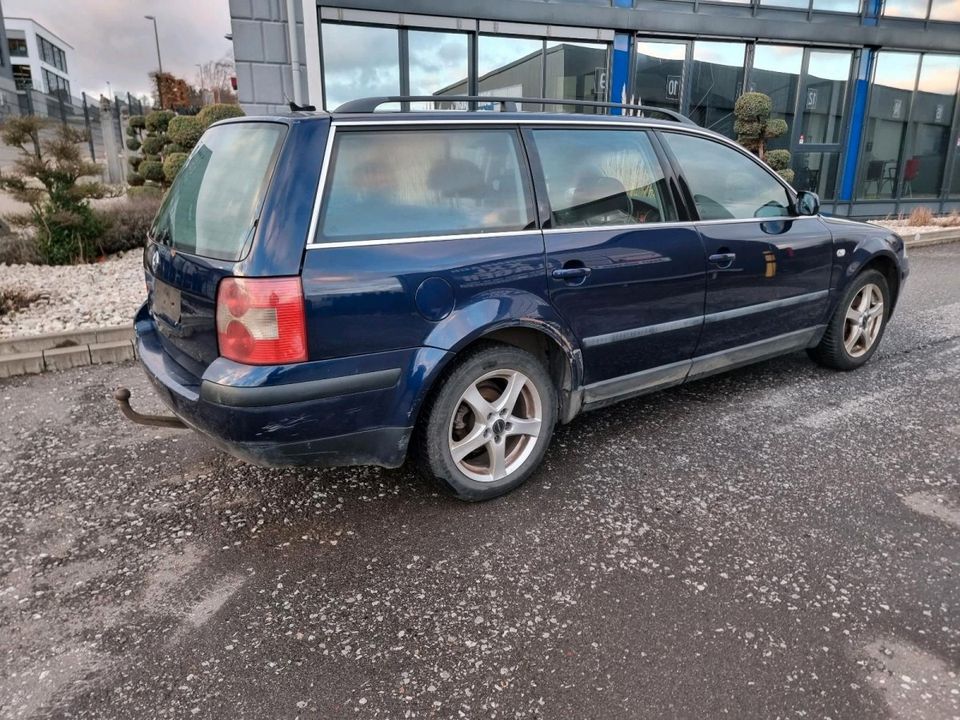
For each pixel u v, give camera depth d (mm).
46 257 8461
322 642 2205
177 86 27312
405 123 2738
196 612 2357
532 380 3059
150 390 4445
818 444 3578
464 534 2801
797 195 4152
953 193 14242
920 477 3219
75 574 2570
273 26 8961
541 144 3088
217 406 2398
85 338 5215
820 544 2695
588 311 3127
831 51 12297
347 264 2475
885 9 12359
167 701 1975
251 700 1976
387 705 1951
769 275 3867
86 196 8742
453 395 2812
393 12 9344
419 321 2627
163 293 2916
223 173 2760
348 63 9398
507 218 2912
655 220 3412
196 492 3164
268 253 2361
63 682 2049
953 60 13305
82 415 4047
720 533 2775
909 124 13344
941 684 2002
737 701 1946
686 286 3479
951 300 6871
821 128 12727
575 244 3055
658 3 10891
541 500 3055
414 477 3283
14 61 59094
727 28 11250
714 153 3773
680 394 4332
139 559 2658
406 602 2391
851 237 4340
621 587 2447
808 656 2111
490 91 10266
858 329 4594
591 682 2021
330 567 2594
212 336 2504
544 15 10094
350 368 2518
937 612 2309
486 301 2787
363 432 2627
